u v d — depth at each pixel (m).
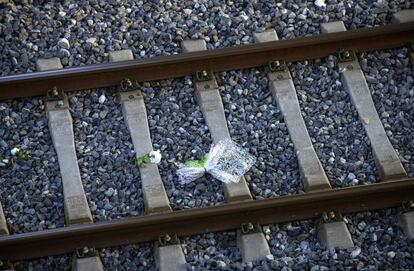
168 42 19.14
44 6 19.53
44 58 18.84
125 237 16.66
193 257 16.52
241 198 17.11
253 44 18.69
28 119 18.14
